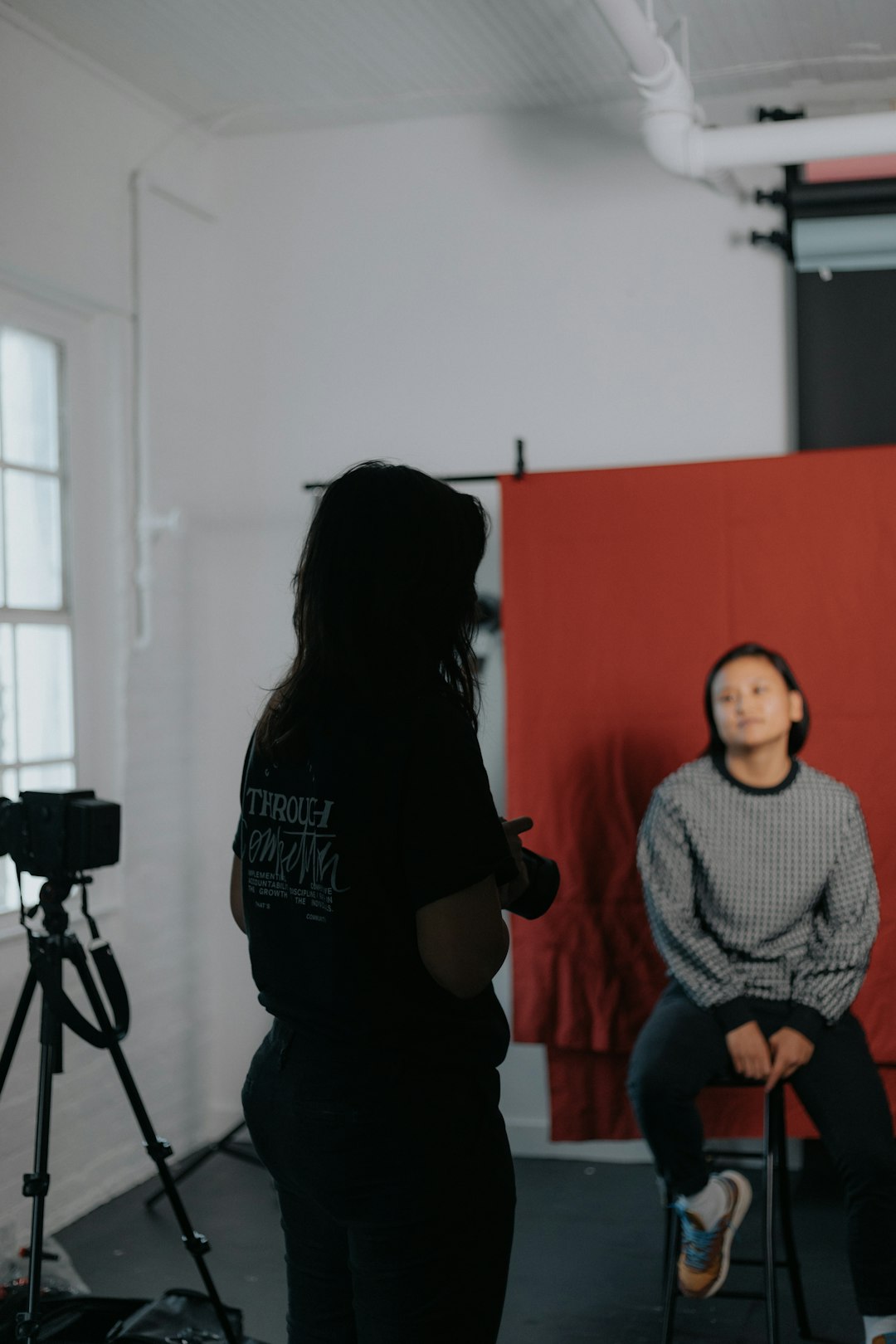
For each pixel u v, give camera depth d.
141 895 3.61
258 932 1.42
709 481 3.18
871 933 2.64
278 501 3.93
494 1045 1.40
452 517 1.42
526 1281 2.82
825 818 2.71
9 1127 3.02
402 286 3.82
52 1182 3.16
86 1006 3.32
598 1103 3.34
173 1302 2.34
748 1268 2.87
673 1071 2.51
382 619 1.37
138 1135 3.53
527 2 3.02
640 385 3.65
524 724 3.29
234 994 3.93
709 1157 3.07
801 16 3.10
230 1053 3.93
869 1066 2.51
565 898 3.27
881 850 3.07
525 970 3.31
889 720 3.07
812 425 3.47
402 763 1.31
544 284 3.71
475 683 1.47
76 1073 3.27
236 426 3.96
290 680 1.45
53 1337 2.27
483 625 3.76
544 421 3.72
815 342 3.46
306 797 1.37
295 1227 1.47
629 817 3.23
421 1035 1.33
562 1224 3.14
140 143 3.60
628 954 3.23
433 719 1.33
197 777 3.89
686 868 2.75
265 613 3.93
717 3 3.04
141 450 3.60
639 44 2.73
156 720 3.69
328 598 1.39
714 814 2.74
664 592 3.21
